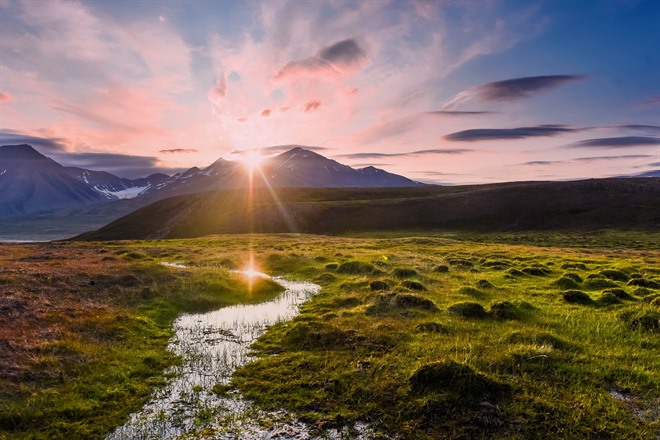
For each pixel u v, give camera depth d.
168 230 164.50
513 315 19.62
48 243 68.31
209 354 16.31
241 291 28.00
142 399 12.34
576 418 10.30
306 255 45.00
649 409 10.77
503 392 11.52
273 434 10.34
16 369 13.05
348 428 10.50
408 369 13.30
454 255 46.97
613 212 119.06
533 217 128.38
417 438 9.90
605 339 16.22
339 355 15.17
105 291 25.06
